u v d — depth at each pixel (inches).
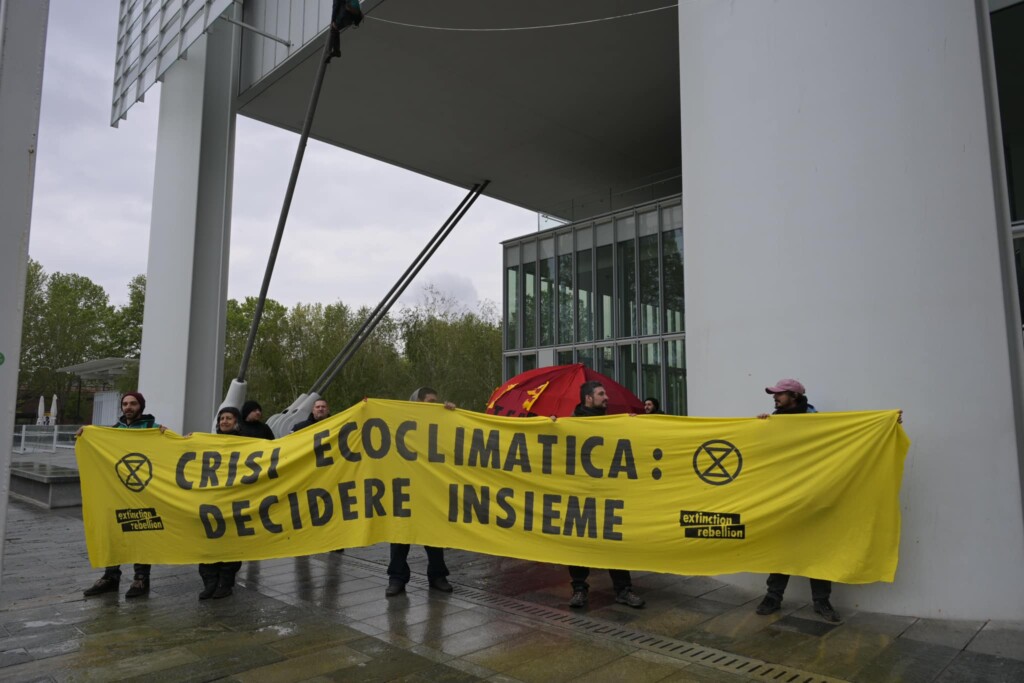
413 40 546.9
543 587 269.7
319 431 252.4
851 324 238.8
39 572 302.2
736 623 217.6
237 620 227.9
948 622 213.8
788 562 213.6
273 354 1679.4
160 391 613.0
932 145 229.8
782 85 260.8
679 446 227.9
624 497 230.2
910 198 231.8
